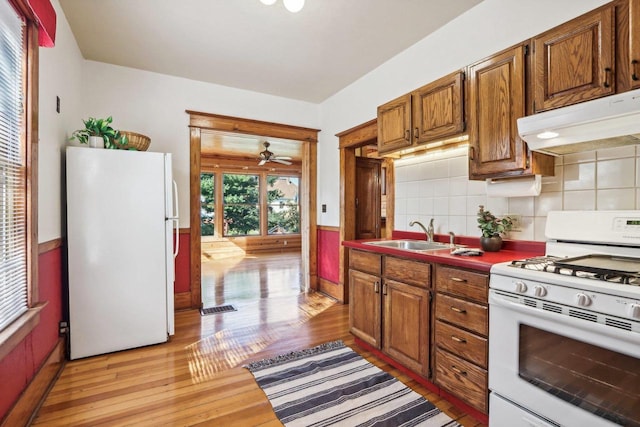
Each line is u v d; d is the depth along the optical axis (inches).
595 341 44.5
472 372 64.4
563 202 72.3
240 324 121.4
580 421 46.2
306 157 171.0
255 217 337.1
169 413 67.9
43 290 76.2
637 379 41.3
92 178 93.6
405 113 97.9
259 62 122.8
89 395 74.3
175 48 112.0
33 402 66.7
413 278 79.3
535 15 74.9
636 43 51.5
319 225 172.9
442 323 71.5
